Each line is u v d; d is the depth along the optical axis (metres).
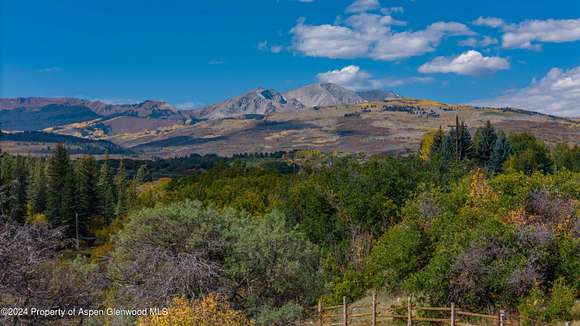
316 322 21.48
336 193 39.00
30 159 118.94
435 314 20.19
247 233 19.52
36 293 13.48
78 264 17.39
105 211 87.31
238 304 19.19
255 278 19.47
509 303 19.61
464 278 19.69
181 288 17.50
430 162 47.16
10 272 12.55
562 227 21.25
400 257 22.67
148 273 18.20
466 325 17.69
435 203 25.42
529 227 20.39
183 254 18.23
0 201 16.77
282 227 20.98
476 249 19.55
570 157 86.50
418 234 22.83
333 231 37.66
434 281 19.92
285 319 18.48
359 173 41.44
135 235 18.73
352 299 27.31
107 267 19.33
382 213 36.41
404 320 20.38
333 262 32.28
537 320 18.11
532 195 23.12
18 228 13.02
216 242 18.69
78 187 78.12
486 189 24.67
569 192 23.48
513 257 19.48
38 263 13.04
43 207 84.25
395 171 39.66
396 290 25.78
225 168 73.50
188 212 19.00
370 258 28.06
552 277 20.12
